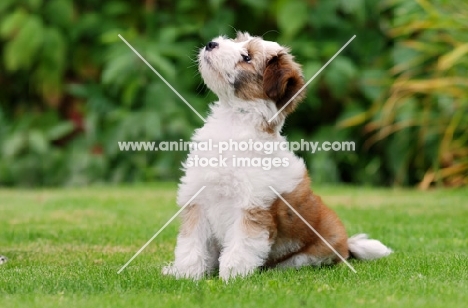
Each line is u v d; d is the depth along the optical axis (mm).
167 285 6172
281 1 15172
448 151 13578
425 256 7762
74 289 6043
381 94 14508
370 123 14641
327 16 15312
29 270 6910
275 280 6188
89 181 15117
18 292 5980
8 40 16094
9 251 8141
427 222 10109
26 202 12133
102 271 6801
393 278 6508
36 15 15727
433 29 13844
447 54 13336
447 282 6324
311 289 6000
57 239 8883
